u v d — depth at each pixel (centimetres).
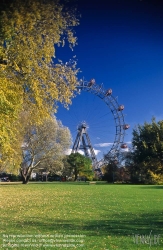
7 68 1392
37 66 1461
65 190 3316
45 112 1530
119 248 812
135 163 6272
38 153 5419
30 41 1391
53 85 1503
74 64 1575
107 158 7050
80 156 7862
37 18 1317
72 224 1145
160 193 2750
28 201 2016
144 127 6294
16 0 1244
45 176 8794
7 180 8619
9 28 1271
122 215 1353
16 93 1409
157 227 1080
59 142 5506
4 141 1518
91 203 1861
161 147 5944
